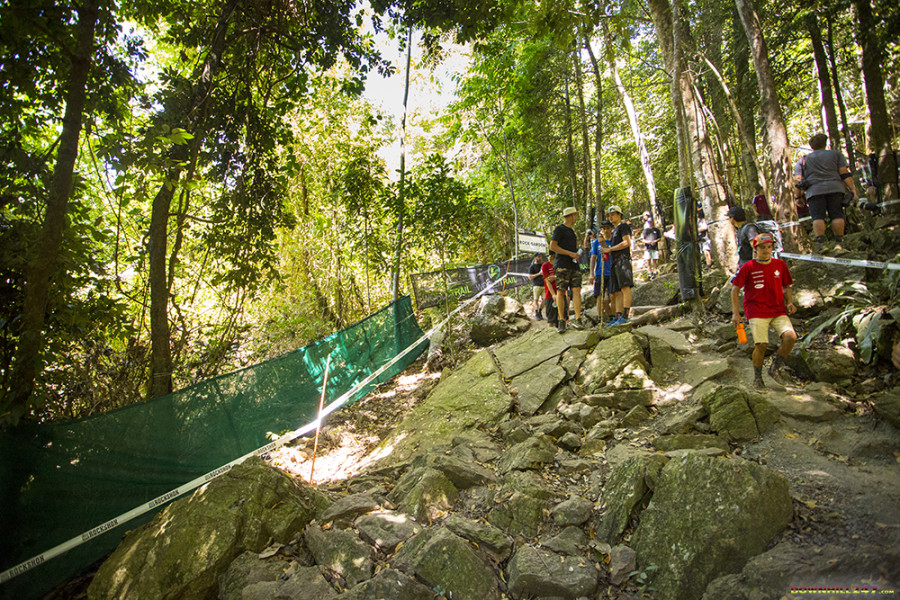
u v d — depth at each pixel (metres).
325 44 8.55
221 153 7.82
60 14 4.70
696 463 3.46
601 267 7.24
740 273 4.73
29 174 4.82
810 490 3.38
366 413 7.37
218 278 8.01
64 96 5.33
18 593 3.70
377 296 12.99
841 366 4.48
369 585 3.24
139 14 7.27
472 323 9.34
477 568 3.37
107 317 5.43
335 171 11.82
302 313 11.37
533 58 12.96
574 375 6.07
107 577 3.83
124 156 5.35
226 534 3.89
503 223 14.53
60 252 4.86
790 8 10.39
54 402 5.23
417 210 10.77
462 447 5.18
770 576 2.76
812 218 6.66
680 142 6.77
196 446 5.24
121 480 4.48
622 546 3.45
